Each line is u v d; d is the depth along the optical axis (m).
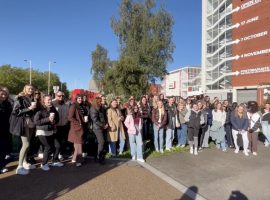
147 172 9.36
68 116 9.91
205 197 7.29
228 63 58.03
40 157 10.82
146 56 42.97
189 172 9.58
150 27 43.72
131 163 10.51
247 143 12.66
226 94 57.53
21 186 7.52
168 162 10.96
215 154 12.57
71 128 9.98
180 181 8.58
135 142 11.12
